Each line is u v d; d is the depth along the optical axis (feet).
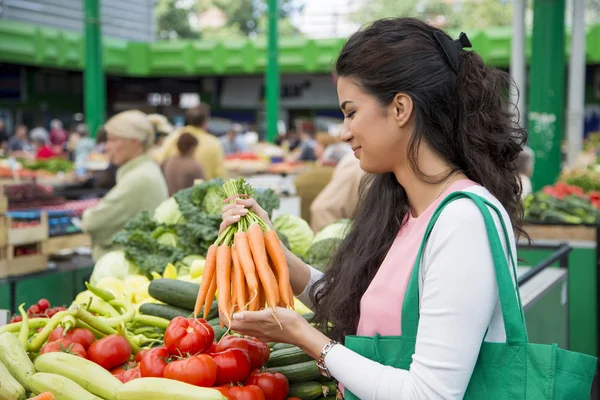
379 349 5.13
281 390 6.23
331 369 5.21
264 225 5.97
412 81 5.18
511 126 5.49
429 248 4.98
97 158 44.11
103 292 7.73
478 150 5.32
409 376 4.84
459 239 4.81
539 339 12.21
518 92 5.74
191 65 86.22
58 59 75.87
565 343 14.62
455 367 4.68
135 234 10.64
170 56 86.38
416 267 5.00
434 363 4.71
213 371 5.79
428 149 5.32
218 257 5.82
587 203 21.06
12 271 14.76
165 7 154.61
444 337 4.72
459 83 5.31
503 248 4.93
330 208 15.46
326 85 96.89
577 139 44.21
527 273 11.76
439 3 146.72
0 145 61.93
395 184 5.82
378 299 5.32
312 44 81.97
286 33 160.76
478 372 4.85
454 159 5.36
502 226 4.96
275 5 62.44
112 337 6.69
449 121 5.30
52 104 92.84
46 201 20.74
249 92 101.19
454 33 75.25
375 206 5.94
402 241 5.47
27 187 20.48
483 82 5.33
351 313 5.84
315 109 98.63
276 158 57.00
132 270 10.75
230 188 6.33
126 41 86.63
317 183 21.43
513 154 5.59
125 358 6.66
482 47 74.64
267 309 5.41
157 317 7.74
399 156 5.38
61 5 79.77
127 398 5.69
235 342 6.31
